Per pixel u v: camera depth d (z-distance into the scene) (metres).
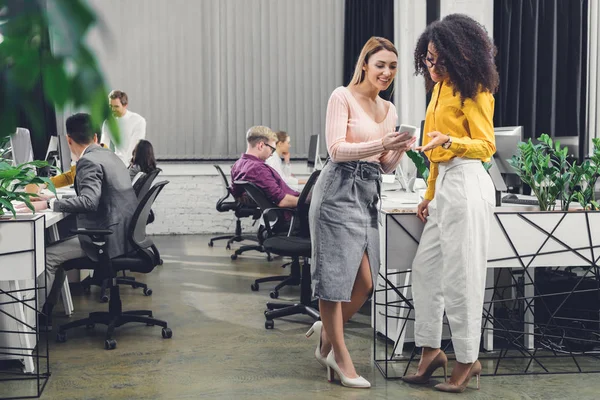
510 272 3.52
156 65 7.93
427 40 2.70
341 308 2.90
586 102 7.47
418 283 2.88
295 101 8.21
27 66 0.26
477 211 2.68
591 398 2.76
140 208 3.56
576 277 3.55
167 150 8.02
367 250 2.82
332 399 2.73
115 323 3.66
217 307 4.47
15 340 3.13
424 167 3.01
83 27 0.26
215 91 8.09
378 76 2.71
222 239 7.56
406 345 3.53
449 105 2.68
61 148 5.28
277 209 4.21
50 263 3.55
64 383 2.96
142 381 2.99
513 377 3.04
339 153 2.68
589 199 3.23
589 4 7.37
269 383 2.95
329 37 8.20
